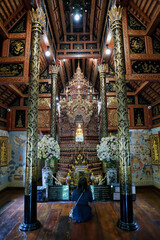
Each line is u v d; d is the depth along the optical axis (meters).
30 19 5.06
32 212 3.73
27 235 3.37
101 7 6.39
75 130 10.67
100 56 8.55
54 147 6.09
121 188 3.83
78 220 3.52
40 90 8.69
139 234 3.36
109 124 8.36
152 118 7.97
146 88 7.29
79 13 7.25
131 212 3.69
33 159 4.02
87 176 6.54
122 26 4.97
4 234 3.43
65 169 8.14
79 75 11.16
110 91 8.66
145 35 4.91
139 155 7.85
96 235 3.21
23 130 7.95
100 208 4.80
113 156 5.91
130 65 4.64
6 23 4.86
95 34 8.80
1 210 4.85
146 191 7.10
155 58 4.71
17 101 8.16
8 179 7.66
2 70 4.71
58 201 5.46
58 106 12.52
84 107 10.76
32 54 4.51
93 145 10.05
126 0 5.00
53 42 7.95
